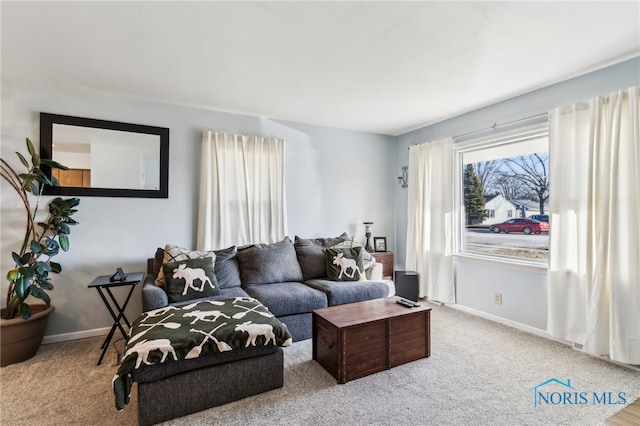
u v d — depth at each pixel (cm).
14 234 281
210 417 181
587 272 257
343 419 180
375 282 345
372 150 473
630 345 231
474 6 182
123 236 321
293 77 279
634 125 232
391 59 246
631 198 234
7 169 279
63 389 212
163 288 275
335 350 223
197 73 270
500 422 178
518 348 274
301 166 418
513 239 341
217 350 188
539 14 189
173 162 344
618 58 242
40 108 290
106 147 313
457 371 235
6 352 245
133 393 208
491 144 355
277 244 360
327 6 182
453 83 291
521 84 293
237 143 370
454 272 392
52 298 295
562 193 277
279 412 186
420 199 432
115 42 221
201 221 348
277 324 212
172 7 183
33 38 215
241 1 177
